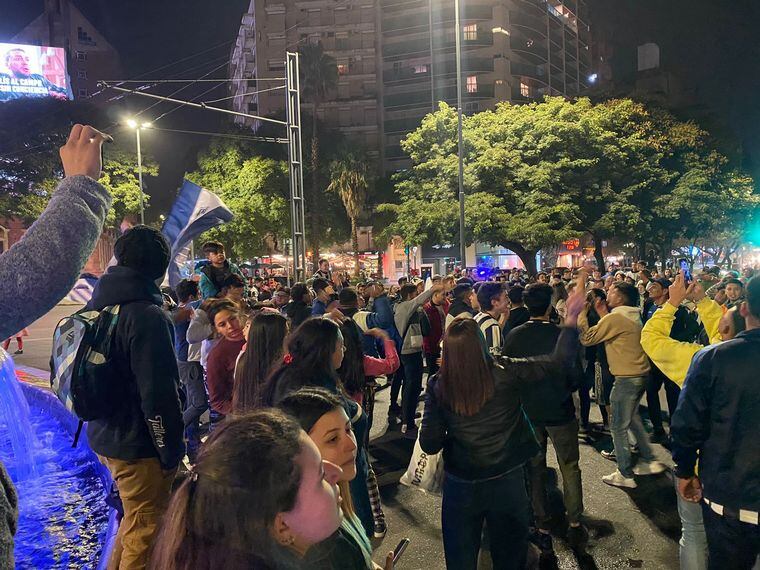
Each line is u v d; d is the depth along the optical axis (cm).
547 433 439
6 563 105
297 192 1814
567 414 426
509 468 290
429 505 504
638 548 412
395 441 695
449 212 2691
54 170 3525
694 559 308
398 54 5991
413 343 729
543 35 6288
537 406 420
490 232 2616
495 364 297
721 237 3944
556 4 6919
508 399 290
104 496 492
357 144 3825
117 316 280
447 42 5809
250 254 3744
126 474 286
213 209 775
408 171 3195
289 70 1783
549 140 2681
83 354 273
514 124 2817
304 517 102
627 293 530
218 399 447
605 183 2786
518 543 297
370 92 6072
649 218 2847
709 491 243
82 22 6372
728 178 3178
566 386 422
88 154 141
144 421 283
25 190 3447
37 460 592
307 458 104
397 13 5972
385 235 3497
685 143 3128
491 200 2633
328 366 275
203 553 95
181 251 801
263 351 317
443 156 2966
